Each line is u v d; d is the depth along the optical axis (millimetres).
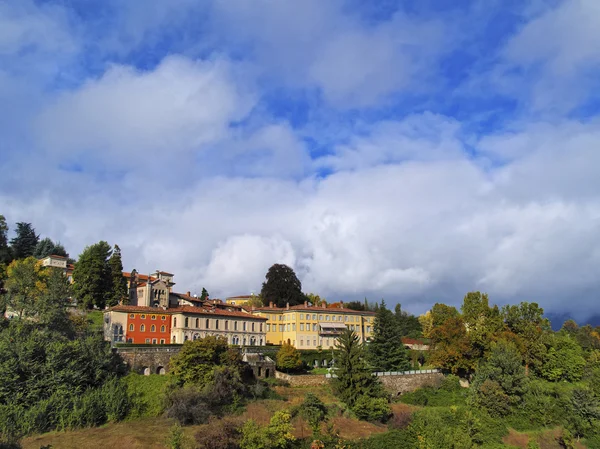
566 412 84500
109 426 63156
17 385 63969
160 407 69500
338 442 63438
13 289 89812
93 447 55312
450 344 103938
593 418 81375
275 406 73688
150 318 102062
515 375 87125
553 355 106688
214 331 111188
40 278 98438
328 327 138625
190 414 66375
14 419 59625
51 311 80938
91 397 65688
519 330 111625
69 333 81938
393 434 66875
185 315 105688
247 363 88688
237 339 116062
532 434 78875
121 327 97688
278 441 59375
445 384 97250
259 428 60438
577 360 106375
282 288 161000
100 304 121375
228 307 135125
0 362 65188
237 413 70062
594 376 101250
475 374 93375
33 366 66250
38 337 71375
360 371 83188
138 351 82000
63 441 56906
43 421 60719
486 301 114250
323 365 115938
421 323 174125
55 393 64750
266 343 130500
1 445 50188
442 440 65562
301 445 62188
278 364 97000
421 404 89938
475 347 101812
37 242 173250
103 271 122312
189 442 57188
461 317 111000
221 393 71750
